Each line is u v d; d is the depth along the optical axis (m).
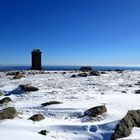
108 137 9.70
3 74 38.84
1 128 10.30
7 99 17.52
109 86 24.08
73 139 9.80
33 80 30.09
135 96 17.83
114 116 12.14
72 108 14.00
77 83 26.66
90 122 11.73
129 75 35.78
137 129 10.05
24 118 12.18
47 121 12.01
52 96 18.78
